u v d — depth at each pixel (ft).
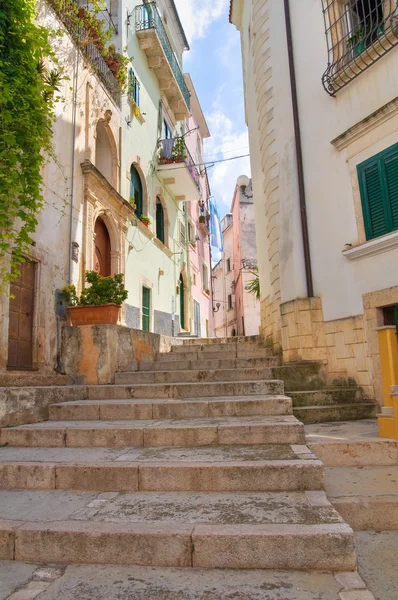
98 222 31.73
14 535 8.68
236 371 21.72
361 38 21.38
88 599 6.97
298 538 7.85
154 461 11.53
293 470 10.51
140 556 8.21
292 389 20.80
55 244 23.31
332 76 21.56
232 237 123.75
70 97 26.37
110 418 16.81
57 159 24.11
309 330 21.95
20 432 14.57
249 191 100.63
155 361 26.91
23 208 20.01
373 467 13.62
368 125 19.77
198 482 10.75
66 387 18.78
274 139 26.14
